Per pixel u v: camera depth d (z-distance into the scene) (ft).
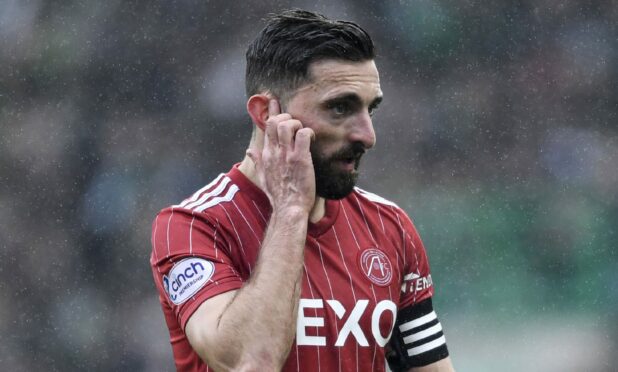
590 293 168.66
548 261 172.65
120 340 157.99
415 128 182.91
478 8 188.75
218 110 177.06
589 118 186.39
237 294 28.40
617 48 188.85
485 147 184.03
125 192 169.37
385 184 179.73
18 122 171.63
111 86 176.04
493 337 162.09
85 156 171.01
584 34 190.49
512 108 185.98
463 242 174.50
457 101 185.26
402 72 186.19
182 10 179.52
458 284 169.89
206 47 179.73
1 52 173.88
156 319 159.94
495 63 188.24
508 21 189.26
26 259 162.40
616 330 163.43
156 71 176.76
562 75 188.55
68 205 167.43
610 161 182.19
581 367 156.56
